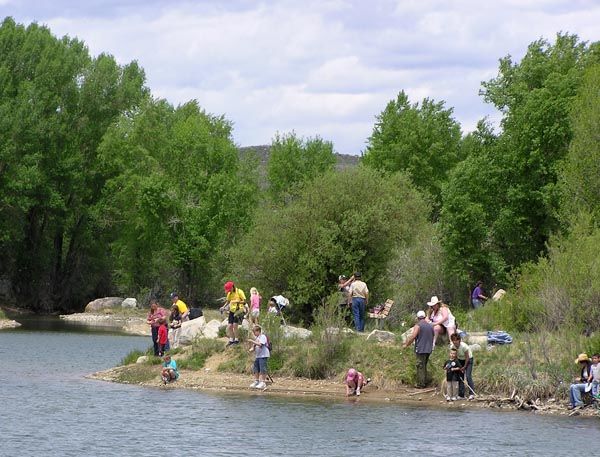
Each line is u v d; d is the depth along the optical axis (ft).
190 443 80.12
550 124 183.93
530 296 122.62
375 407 98.27
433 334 105.91
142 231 292.81
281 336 117.08
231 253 155.53
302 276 148.15
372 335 116.47
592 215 141.90
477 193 192.75
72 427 86.69
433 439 81.97
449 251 183.21
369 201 152.97
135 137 289.53
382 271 151.84
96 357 148.66
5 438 81.61
